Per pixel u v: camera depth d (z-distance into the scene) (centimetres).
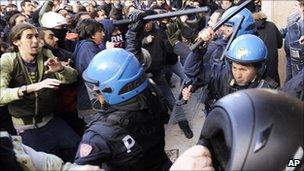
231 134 64
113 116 169
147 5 922
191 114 415
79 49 338
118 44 384
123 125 168
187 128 425
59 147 299
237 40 207
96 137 165
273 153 60
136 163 173
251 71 204
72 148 298
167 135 443
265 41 358
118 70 167
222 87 222
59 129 300
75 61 337
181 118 420
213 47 259
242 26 259
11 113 288
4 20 721
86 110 331
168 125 458
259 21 362
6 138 111
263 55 202
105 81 167
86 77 175
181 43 475
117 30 396
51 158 121
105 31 390
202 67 242
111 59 170
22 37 276
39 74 288
